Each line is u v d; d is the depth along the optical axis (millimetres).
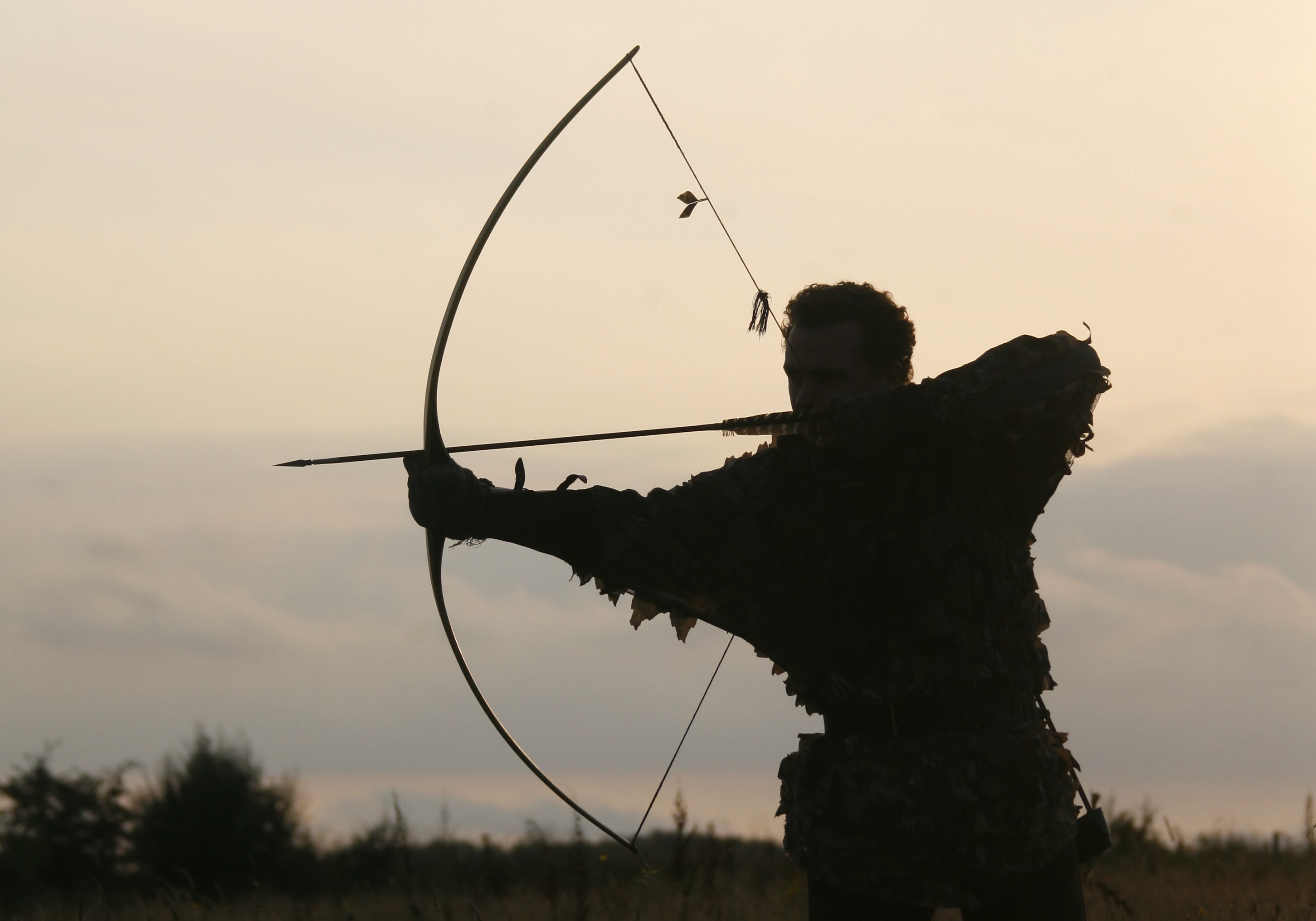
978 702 4508
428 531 4898
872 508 4508
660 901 9242
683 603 4766
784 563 4629
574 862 9617
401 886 11500
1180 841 12320
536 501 4656
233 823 22344
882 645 4555
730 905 9000
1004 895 4520
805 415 4527
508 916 9023
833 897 4555
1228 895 9023
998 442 4480
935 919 7965
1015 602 4617
